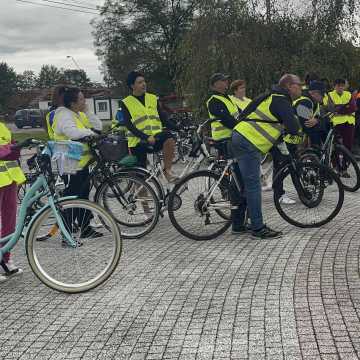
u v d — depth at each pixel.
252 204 5.68
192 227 5.90
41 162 4.48
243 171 5.61
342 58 14.77
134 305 4.11
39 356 3.37
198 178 5.84
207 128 7.32
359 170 7.97
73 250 4.58
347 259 4.94
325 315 3.74
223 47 14.78
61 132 5.74
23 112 48.38
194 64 15.08
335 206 6.18
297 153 6.91
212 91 6.64
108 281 4.67
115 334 3.62
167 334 3.58
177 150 7.14
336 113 9.53
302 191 6.12
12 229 4.72
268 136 5.50
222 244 5.68
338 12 15.20
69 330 3.73
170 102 17.67
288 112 5.38
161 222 6.82
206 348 3.35
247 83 14.61
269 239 5.73
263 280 4.50
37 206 4.59
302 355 3.20
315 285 4.32
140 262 5.17
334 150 8.04
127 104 6.53
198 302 4.10
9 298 4.39
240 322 3.70
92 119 6.47
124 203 6.08
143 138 6.18
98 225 4.69
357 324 3.58
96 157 5.90
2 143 4.59
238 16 15.12
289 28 15.14
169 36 47.69
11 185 4.66
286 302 4.00
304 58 14.48
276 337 3.44
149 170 6.20
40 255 4.52
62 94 5.83
